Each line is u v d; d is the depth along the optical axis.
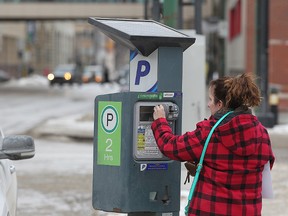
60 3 94.75
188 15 57.56
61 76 108.69
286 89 49.09
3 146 9.22
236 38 66.69
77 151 28.36
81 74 116.81
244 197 8.13
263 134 8.30
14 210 10.76
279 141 30.73
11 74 147.38
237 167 8.12
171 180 9.90
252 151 8.09
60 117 45.12
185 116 17.02
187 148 8.30
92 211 16.64
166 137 8.64
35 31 156.38
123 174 9.73
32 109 53.75
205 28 48.88
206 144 8.20
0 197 8.75
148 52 9.99
